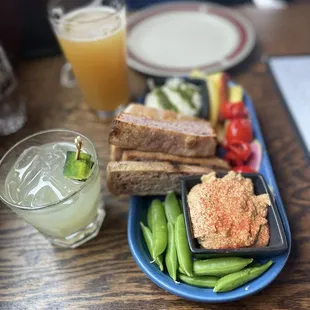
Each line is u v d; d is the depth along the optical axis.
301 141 0.39
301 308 0.27
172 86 0.42
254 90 0.46
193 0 0.69
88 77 0.41
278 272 0.27
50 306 0.28
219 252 0.27
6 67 0.44
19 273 0.31
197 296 0.26
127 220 0.33
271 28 0.55
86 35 0.38
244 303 0.27
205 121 0.38
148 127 0.33
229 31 0.53
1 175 0.29
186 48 0.51
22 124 0.44
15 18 0.54
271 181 0.33
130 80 0.49
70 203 0.28
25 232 0.34
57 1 0.43
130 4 0.77
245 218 0.28
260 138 0.38
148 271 0.28
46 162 0.31
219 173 0.32
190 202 0.30
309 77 0.47
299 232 0.32
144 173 0.32
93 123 0.44
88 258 0.31
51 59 0.53
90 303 0.28
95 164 0.29
